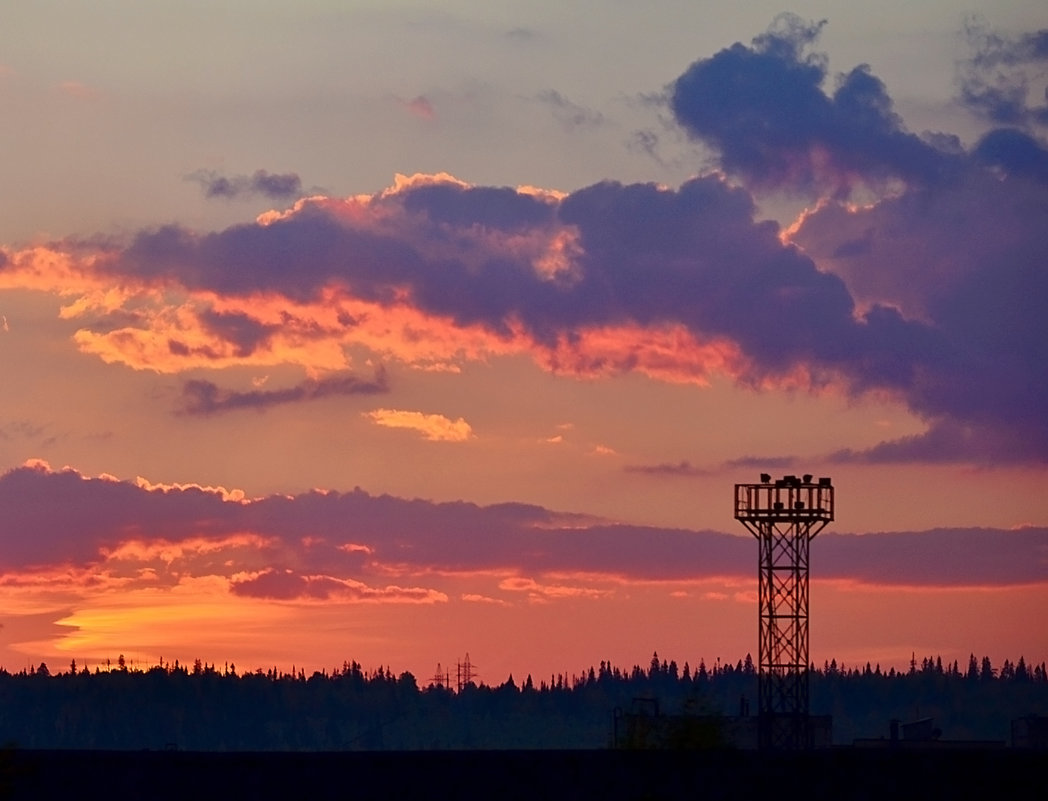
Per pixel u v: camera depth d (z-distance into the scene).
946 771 175.62
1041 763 175.50
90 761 178.38
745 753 178.25
